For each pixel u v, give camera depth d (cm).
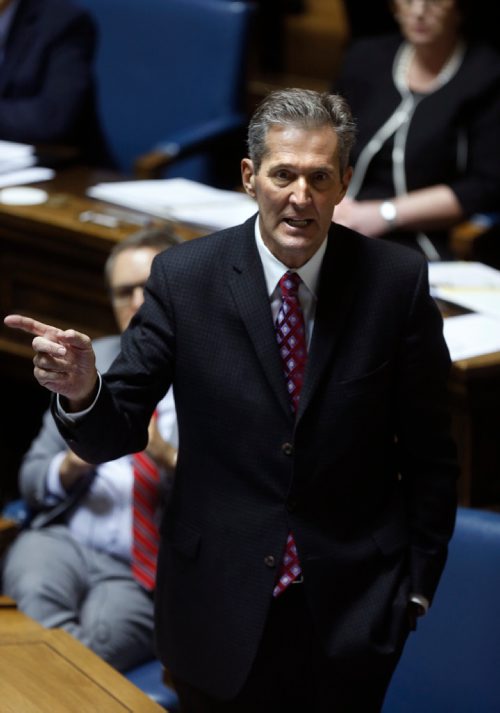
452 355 1078
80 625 1063
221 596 730
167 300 720
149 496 1049
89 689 762
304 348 716
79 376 668
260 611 721
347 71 1503
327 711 751
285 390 705
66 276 1403
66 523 1098
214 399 714
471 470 1107
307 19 2420
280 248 687
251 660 725
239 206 1411
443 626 840
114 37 1786
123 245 1083
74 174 1594
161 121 1766
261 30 2377
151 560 1056
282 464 710
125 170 1802
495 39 1545
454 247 1382
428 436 736
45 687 761
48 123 1714
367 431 716
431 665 844
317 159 659
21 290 1445
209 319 716
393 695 856
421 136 1434
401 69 1468
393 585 733
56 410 690
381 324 712
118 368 715
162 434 1048
